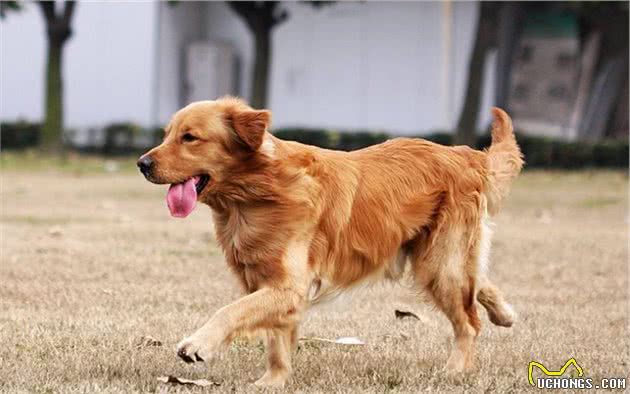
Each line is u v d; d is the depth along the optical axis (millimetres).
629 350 9281
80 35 44062
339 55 43469
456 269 8602
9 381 7547
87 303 11039
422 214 8461
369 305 11352
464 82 40781
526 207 23578
